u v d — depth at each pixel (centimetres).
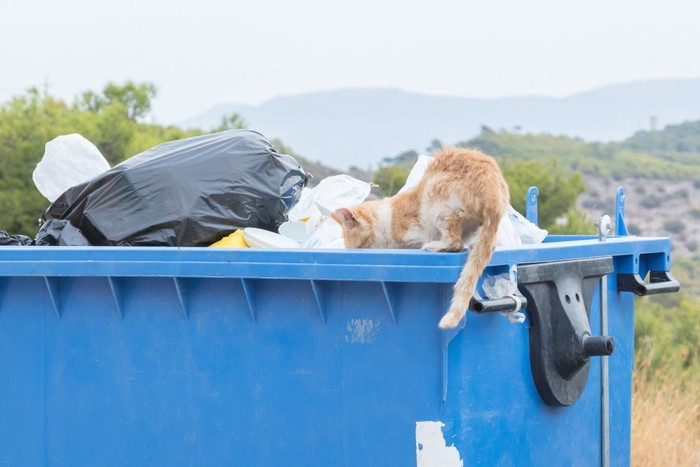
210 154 466
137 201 450
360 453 365
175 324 394
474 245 357
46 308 414
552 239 507
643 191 3039
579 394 409
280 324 377
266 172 473
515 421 384
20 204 1282
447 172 401
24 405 420
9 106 1378
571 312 394
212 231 450
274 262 367
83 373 409
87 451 411
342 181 534
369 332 362
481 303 348
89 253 396
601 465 441
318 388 371
